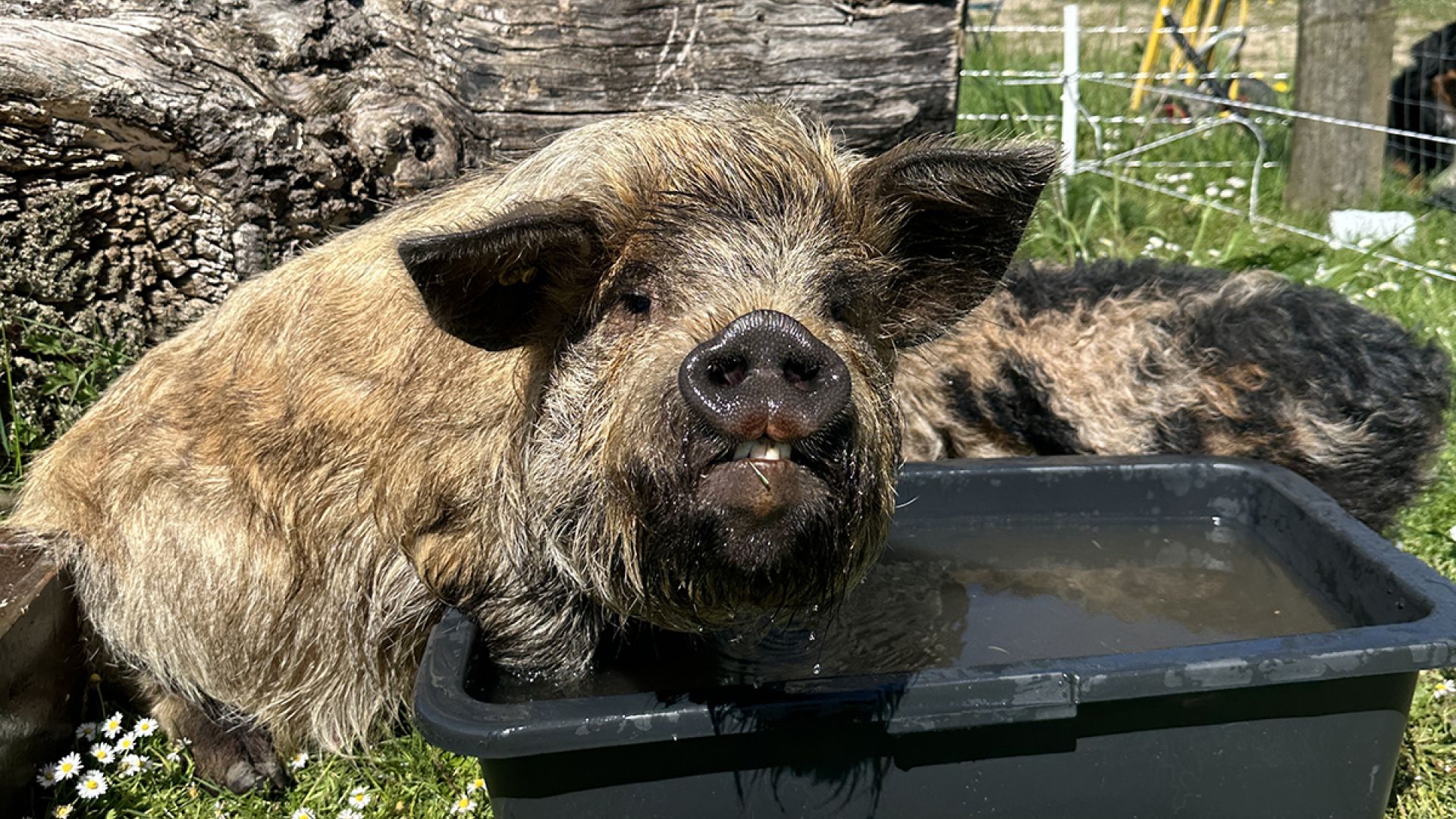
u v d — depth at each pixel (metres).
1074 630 0.84
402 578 0.85
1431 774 0.83
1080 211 1.90
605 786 0.66
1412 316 1.52
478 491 0.76
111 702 0.96
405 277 0.79
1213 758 0.68
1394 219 1.93
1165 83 2.61
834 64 1.20
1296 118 2.12
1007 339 1.04
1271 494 0.93
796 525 0.58
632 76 1.18
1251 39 3.61
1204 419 1.01
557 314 0.67
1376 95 2.07
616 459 0.61
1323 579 0.85
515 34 1.16
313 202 1.15
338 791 0.87
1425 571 0.76
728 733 0.64
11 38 1.04
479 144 1.18
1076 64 2.10
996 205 0.70
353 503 0.84
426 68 1.16
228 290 1.16
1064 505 0.99
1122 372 1.02
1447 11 2.83
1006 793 0.68
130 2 1.10
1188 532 0.97
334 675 0.91
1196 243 1.73
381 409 0.80
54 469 0.97
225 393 0.89
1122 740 0.67
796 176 0.64
